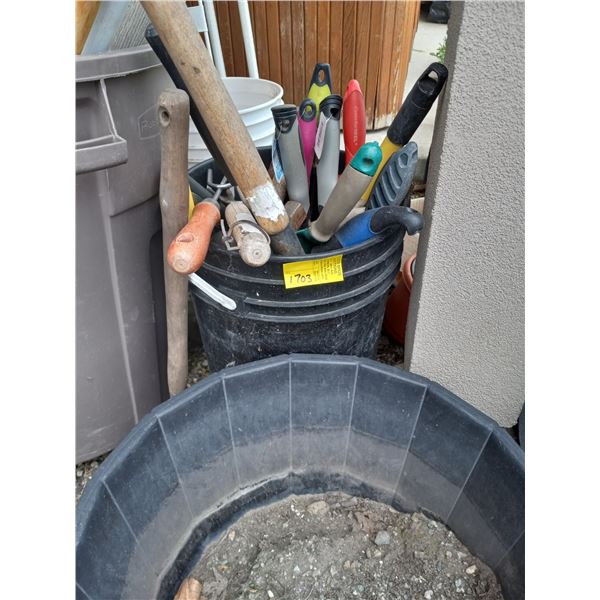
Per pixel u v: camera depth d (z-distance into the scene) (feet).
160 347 3.66
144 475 2.70
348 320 3.13
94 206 2.83
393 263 3.27
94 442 3.50
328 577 2.90
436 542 3.01
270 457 3.23
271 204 2.65
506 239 3.02
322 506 3.23
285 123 3.04
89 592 2.29
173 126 2.39
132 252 3.13
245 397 3.04
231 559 3.02
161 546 2.82
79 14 2.49
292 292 2.87
